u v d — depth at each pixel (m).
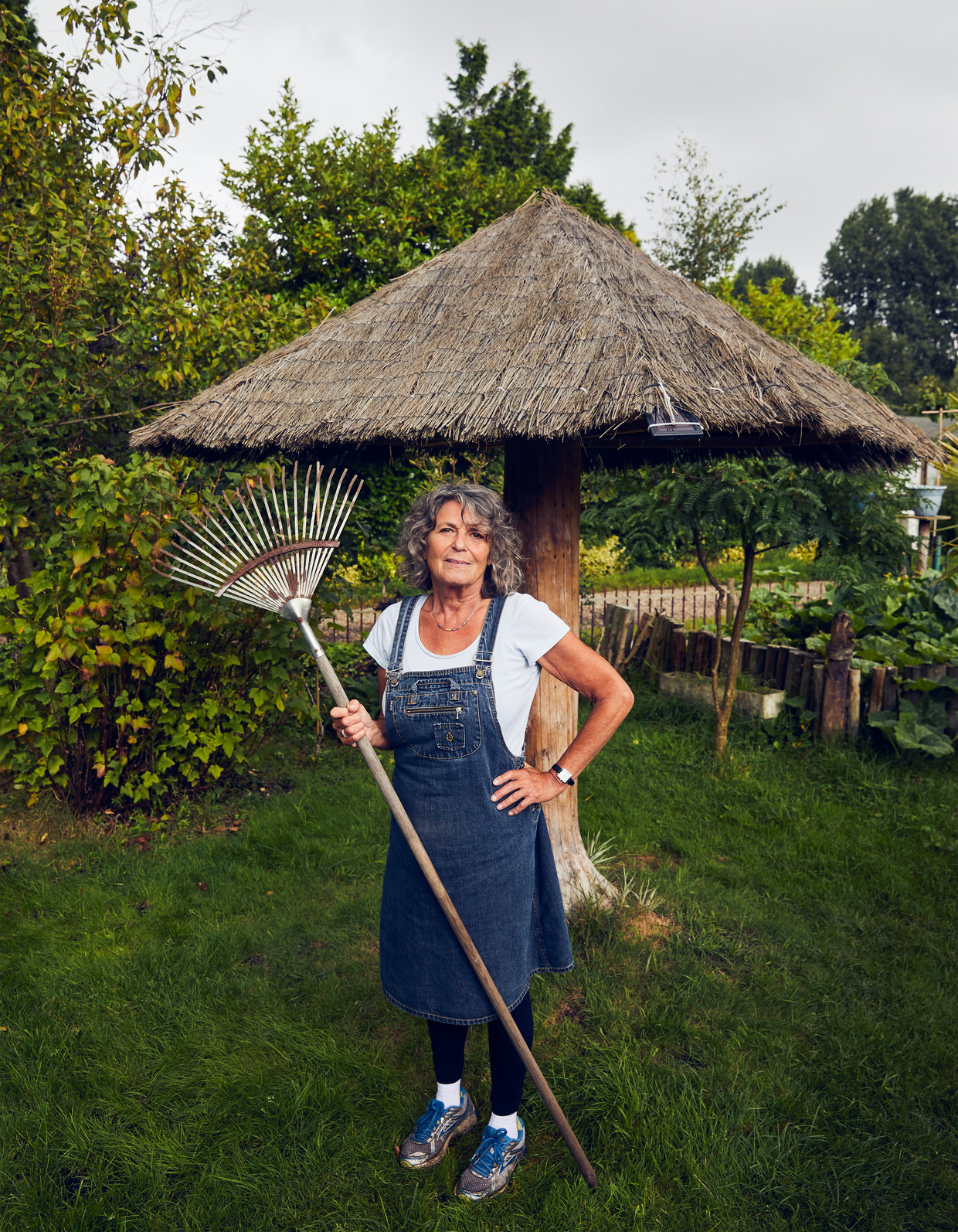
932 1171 2.04
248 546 1.90
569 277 2.71
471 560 1.74
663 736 5.67
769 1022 2.61
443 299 2.87
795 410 2.35
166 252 5.00
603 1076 2.30
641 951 2.99
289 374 2.82
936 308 59.00
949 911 3.32
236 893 3.43
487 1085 2.34
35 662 3.84
